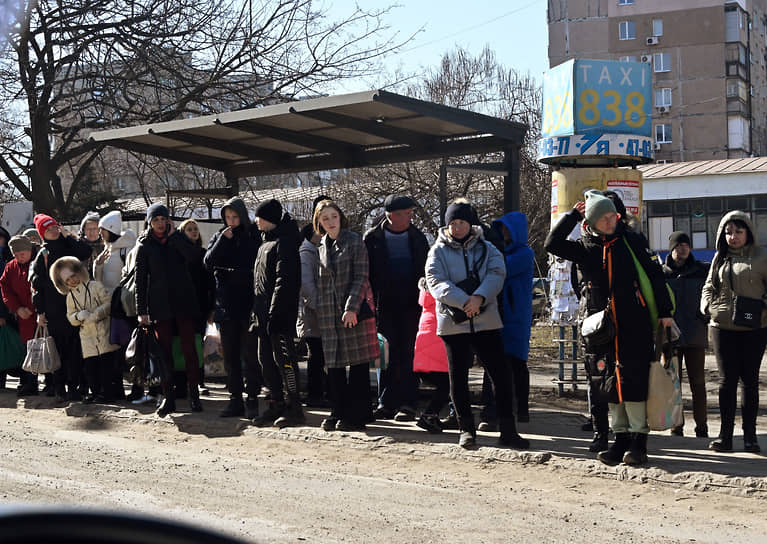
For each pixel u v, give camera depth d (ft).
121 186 111.65
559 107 35.06
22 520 3.32
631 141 34.12
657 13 201.77
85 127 63.77
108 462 22.72
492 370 22.80
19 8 58.59
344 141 37.42
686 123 201.87
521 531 16.25
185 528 3.59
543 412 30.63
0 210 69.77
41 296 33.06
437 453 22.82
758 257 22.41
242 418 28.35
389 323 27.12
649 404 20.10
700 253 108.88
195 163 41.16
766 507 17.81
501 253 23.43
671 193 110.93
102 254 33.99
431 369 25.26
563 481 20.17
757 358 22.72
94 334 31.89
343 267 25.66
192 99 61.93
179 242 29.45
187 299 29.48
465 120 30.42
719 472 19.70
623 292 20.35
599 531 16.29
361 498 18.80
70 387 33.47
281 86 63.46
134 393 32.45
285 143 38.27
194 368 29.78
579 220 21.24
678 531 16.30
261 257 26.73
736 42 198.39
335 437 24.86
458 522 16.85
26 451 24.14
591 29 204.85
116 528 3.46
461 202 22.88
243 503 18.33
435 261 22.72
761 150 214.90
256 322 26.89
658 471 19.77
